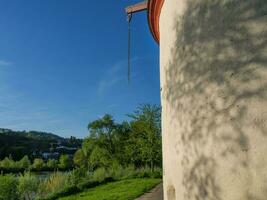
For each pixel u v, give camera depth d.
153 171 28.28
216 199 4.64
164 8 6.79
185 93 5.44
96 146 52.06
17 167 49.59
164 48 6.75
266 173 4.10
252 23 4.51
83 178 22.31
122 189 17.03
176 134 5.76
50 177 20.22
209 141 4.84
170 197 6.19
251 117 4.35
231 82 4.64
